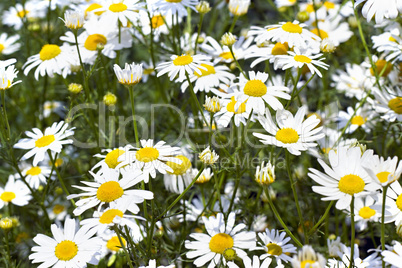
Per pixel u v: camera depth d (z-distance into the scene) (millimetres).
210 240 611
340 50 850
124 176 573
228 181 769
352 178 564
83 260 581
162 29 811
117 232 558
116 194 566
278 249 612
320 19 828
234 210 717
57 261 581
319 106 774
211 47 763
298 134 586
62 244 585
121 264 670
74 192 783
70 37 760
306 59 634
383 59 758
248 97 612
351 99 798
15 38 894
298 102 749
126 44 760
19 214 793
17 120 908
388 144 759
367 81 768
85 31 759
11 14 958
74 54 743
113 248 658
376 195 572
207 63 643
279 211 745
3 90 646
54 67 724
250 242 613
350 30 828
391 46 721
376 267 599
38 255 582
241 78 629
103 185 568
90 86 810
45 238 589
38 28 864
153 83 869
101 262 658
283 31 670
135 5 727
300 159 757
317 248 688
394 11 633
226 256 593
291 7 895
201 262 604
